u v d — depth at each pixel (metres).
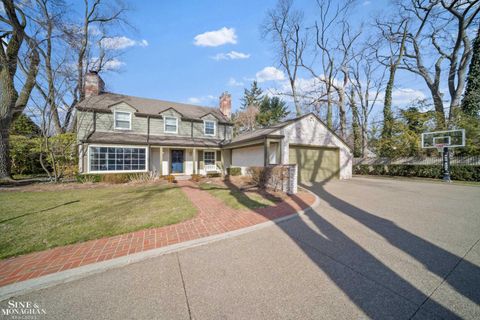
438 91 17.70
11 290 2.21
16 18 10.05
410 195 7.62
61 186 9.88
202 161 16.66
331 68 19.22
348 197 7.26
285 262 2.83
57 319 1.86
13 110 10.88
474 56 13.82
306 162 11.99
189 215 4.96
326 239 3.63
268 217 4.83
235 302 2.04
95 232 3.86
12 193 8.02
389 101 18.00
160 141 13.95
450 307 1.94
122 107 13.91
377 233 3.90
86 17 15.68
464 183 11.05
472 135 12.29
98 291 2.25
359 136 20.12
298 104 21.38
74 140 12.51
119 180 11.34
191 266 2.75
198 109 18.56
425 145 13.93
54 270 2.60
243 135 16.48
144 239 3.58
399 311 1.90
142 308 1.97
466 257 2.95
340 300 2.05
